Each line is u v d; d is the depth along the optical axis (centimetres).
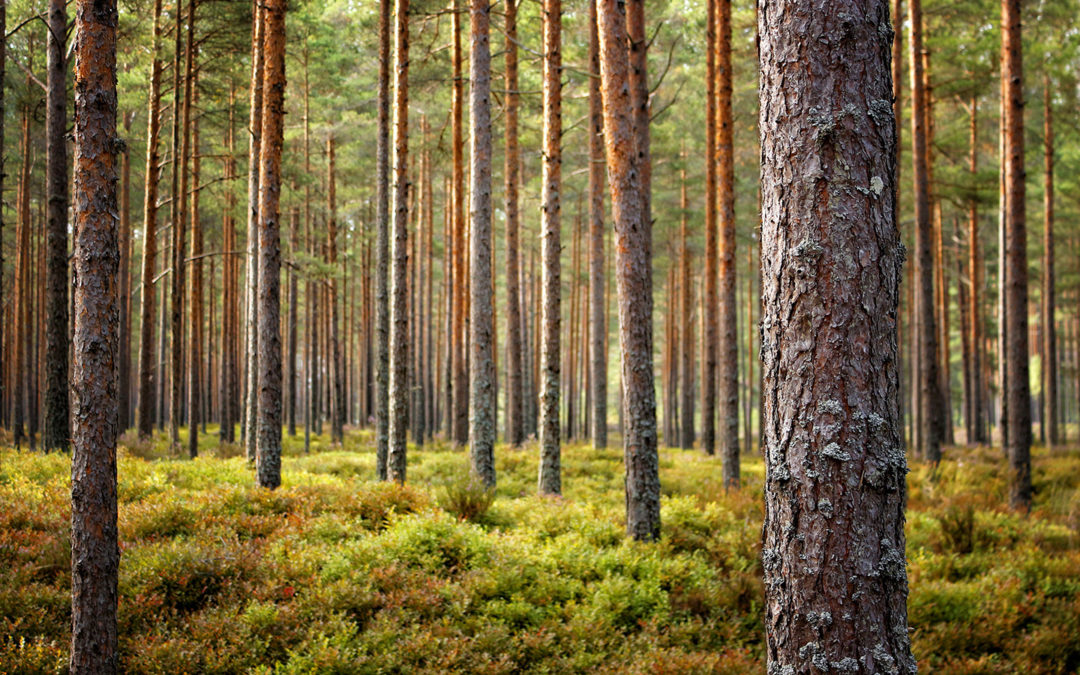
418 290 3678
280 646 576
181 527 836
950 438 2920
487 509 986
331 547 774
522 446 1922
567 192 3052
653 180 2928
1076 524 1030
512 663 566
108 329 494
